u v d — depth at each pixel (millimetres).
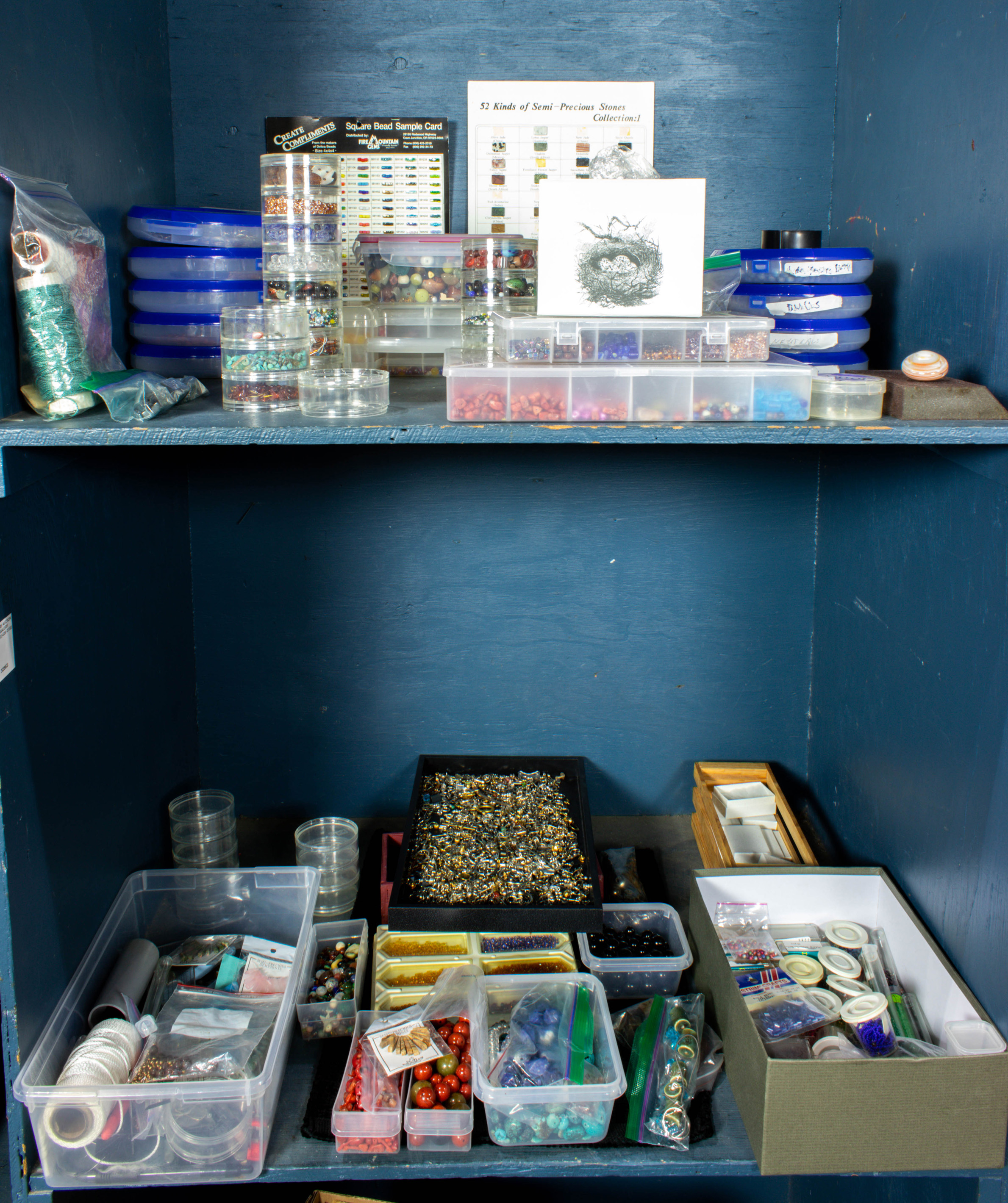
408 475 1704
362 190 1615
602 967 1397
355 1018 1315
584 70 1589
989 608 1144
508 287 1360
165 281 1476
